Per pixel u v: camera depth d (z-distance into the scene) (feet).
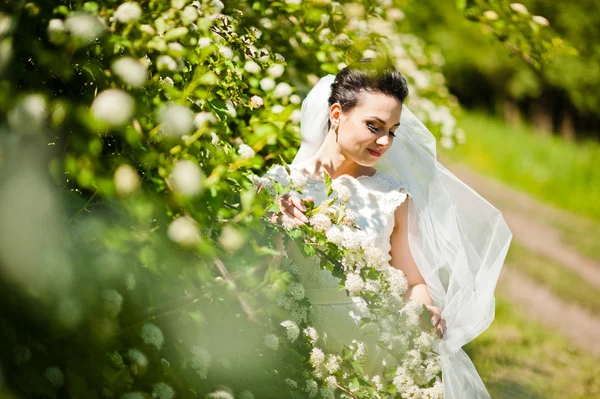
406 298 10.91
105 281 7.06
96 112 6.49
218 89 9.89
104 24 7.68
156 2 9.29
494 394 17.95
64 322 6.67
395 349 9.92
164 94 8.32
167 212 7.16
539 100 92.73
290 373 9.19
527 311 26.81
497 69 87.97
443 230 11.44
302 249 9.20
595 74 59.11
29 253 6.28
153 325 7.46
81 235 7.02
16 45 6.85
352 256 9.21
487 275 11.69
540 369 20.47
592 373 20.85
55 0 7.52
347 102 10.58
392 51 18.75
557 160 62.64
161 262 7.04
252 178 9.73
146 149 7.19
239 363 8.54
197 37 9.86
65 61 6.98
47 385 6.57
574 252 39.06
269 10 13.19
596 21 56.95
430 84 22.09
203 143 7.84
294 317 9.43
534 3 57.88
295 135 10.56
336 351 10.51
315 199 10.69
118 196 6.75
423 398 9.98
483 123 83.61
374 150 10.63
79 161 6.65
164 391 7.29
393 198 10.76
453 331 11.05
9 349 6.51
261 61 11.71
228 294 7.91
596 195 53.93
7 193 6.26
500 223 11.98
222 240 7.53
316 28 13.53
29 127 6.42
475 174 57.16
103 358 7.11
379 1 15.40
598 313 28.63
